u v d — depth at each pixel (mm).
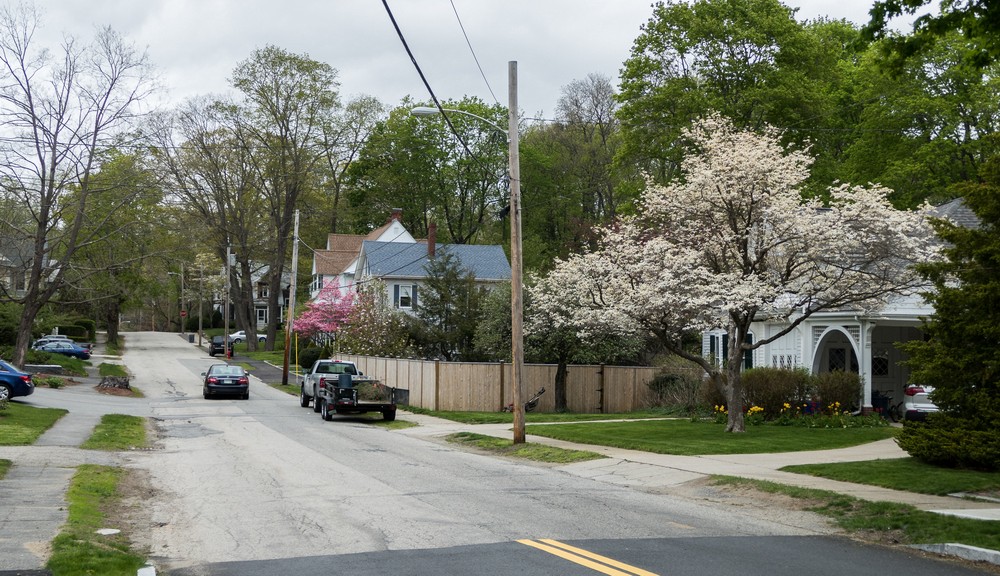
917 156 39156
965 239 15578
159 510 12883
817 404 25703
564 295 32156
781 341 29531
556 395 35438
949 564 9367
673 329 23891
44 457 17953
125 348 80625
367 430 27359
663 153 42469
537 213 71500
